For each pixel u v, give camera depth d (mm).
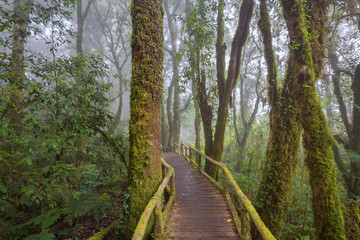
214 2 8422
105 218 5176
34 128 3465
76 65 5137
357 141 7348
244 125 13875
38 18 5527
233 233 3539
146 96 3816
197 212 4441
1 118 3432
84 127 4297
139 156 3760
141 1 3840
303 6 4301
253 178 6883
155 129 3934
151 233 3637
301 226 5777
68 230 4434
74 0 6070
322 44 4965
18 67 4184
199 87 8594
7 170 3578
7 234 4121
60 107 3811
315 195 3564
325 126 3715
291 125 4777
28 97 3717
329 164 3490
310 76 3988
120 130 13367
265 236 2162
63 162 4703
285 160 4742
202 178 7332
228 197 5125
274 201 4645
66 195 4523
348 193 7340
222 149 7645
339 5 5957
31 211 4883
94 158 5086
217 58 8469
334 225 3275
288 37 4801
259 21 6031
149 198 3705
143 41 3805
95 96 4918
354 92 7578
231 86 7512
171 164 10414
